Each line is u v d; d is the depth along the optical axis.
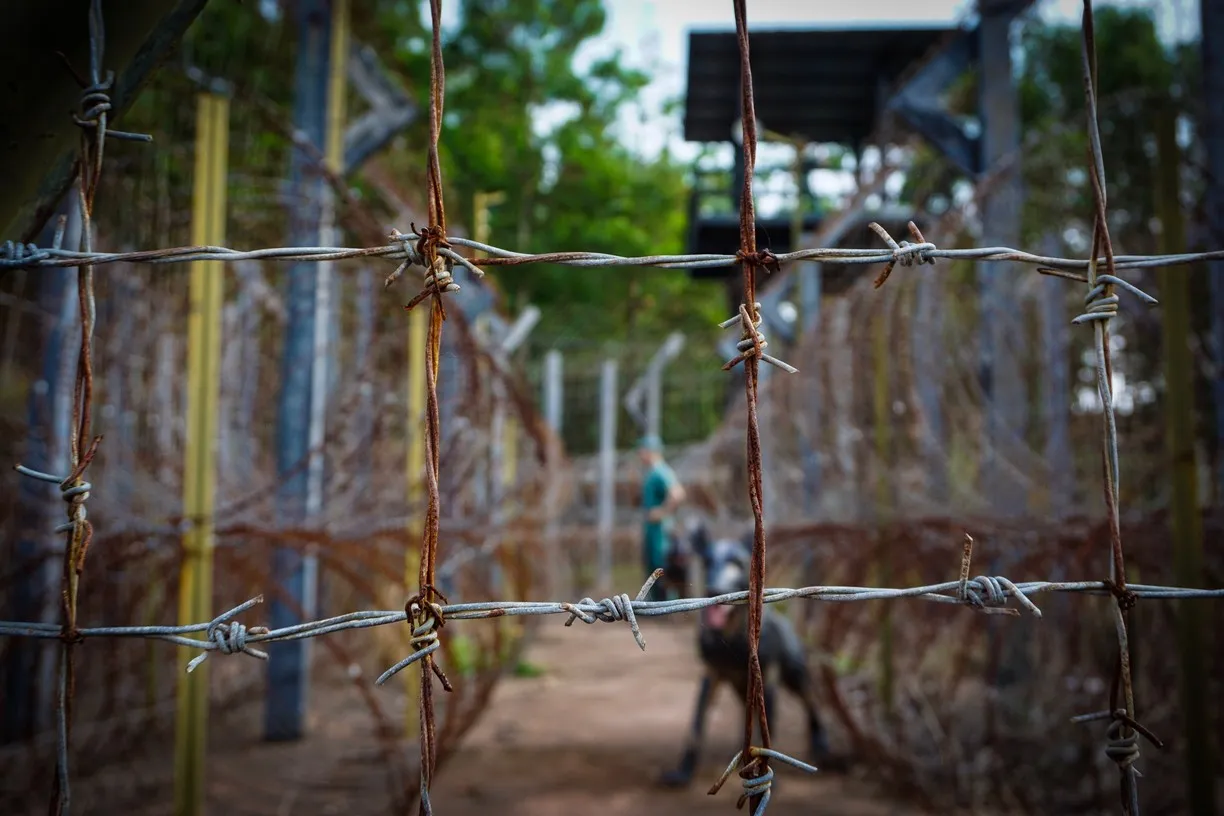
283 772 4.35
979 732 4.02
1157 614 3.00
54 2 1.24
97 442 1.12
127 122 3.47
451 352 3.70
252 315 4.21
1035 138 4.09
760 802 1.02
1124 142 4.60
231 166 4.56
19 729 4.05
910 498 3.96
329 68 5.31
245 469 4.09
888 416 4.10
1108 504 1.11
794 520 5.42
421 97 6.29
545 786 4.46
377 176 4.86
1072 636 3.23
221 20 6.06
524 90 20.00
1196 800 2.28
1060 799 3.40
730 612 4.38
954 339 3.87
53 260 1.12
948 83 5.96
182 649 2.75
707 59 9.47
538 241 19.69
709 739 5.57
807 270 7.81
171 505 3.45
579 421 19.45
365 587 3.41
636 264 1.10
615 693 7.05
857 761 4.50
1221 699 2.68
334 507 3.66
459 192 16.84
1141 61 8.66
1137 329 3.39
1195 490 2.33
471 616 1.06
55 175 1.29
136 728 4.13
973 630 3.69
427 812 1.02
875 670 5.13
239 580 4.33
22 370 4.07
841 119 10.34
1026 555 3.19
